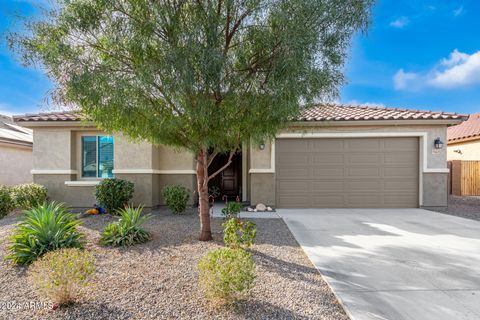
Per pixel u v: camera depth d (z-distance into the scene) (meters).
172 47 4.70
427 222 9.16
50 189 11.73
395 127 11.81
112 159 12.12
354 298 3.95
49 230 5.52
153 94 4.97
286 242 6.75
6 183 15.90
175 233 7.44
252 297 3.90
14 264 4.98
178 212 10.66
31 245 5.12
